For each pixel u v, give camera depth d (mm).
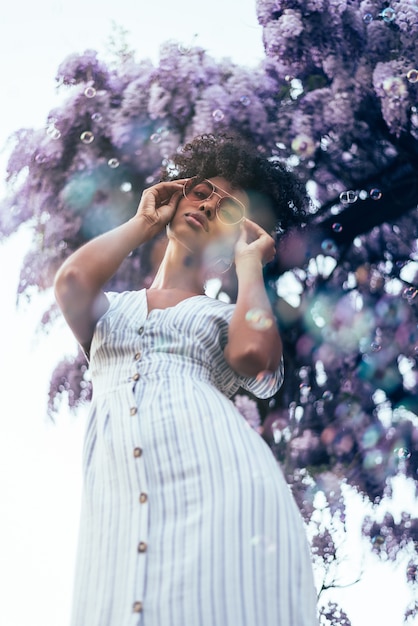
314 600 1496
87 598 1460
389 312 5727
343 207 5492
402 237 5863
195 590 1394
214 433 1548
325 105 5289
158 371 1645
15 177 5516
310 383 5629
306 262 5496
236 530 1443
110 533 1491
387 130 5449
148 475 1520
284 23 5305
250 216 2119
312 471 5434
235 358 1671
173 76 5301
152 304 1795
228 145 2139
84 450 1646
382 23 5348
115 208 5441
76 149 5402
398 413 5652
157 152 5281
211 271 1922
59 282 1732
